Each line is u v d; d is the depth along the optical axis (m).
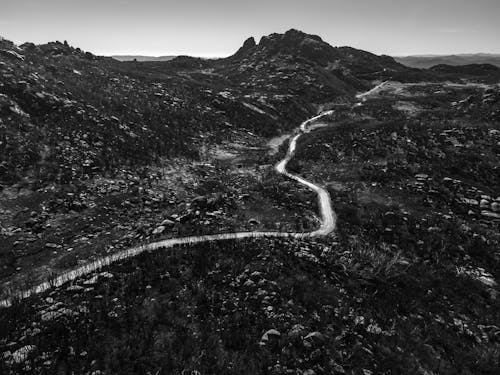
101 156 43.06
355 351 17.06
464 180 39.12
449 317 21.47
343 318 19.50
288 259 24.91
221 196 37.59
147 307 18.98
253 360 15.77
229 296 20.38
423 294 23.27
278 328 17.95
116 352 15.50
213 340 16.77
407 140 51.25
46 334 16.80
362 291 22.59
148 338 16.55
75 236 29.39
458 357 18.17
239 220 32.69
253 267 23.48
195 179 44.91
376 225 32.50
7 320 18.09
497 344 19.66
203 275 22.34
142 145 49.50
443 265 27.03
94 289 20.88
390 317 20.47
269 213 35.16
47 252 26.89
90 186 37.19
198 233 29.17
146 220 33.16
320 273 23.64
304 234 30.44
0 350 15.77
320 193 40.59
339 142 56.12
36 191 34.06
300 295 20.91
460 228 31.45
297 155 55.03
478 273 26.45
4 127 39.66
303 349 16.62
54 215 31.81
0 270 24.38
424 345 18.62
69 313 18.42
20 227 29.38
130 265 23.61
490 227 32.03
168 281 21.52
